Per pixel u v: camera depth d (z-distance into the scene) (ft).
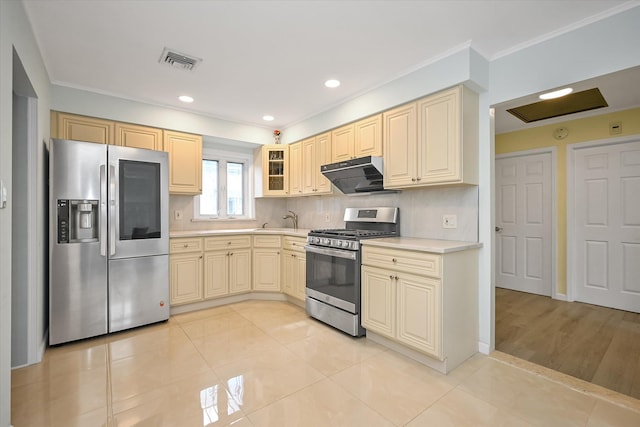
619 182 11.29
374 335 8.54
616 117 11.24
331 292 9.52
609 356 7.71
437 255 6.79
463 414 5.49
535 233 13.34
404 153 8.68
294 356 7.63
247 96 10.51
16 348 7.06
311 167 12.37
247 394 6.04
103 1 5.82
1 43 4.51
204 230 12.93
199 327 9.55
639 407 5.70
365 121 9.92
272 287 12.35
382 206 10.57
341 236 9.19
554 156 12.73
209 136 12.44
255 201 14.73
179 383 6.42
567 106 11.05
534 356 7.73
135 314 9.32
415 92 8.34
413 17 6.34
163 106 11.25
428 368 7.09
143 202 9.55
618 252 11.31
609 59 6.13
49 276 8.06
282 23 6.54
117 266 9.03
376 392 6.13
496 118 12.37
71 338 8.28
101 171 8.74
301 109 11.75
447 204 8.73
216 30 6.80
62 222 8.23
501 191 14.35
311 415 5.44
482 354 7.83
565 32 6.70
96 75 8.93
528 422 5.29
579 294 12.20
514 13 6.22
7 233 4.70
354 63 8.25
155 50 7.61
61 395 5.98
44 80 8.09
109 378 6.60
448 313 6.90
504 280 14.29
